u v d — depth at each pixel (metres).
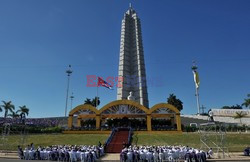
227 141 45.97
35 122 84.19
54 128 61.72
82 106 64.50
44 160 31.34
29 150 32.97
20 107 90.38
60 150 31.75
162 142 46.44
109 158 33.16
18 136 51.94
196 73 103.31
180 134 53.09
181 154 32.00
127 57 95.31
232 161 29.16
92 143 46.69
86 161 30.36
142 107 62.44
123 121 65.69
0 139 48.09
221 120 93.38
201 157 28.73
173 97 108.12
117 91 90.56
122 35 98.75
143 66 94.56
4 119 82.81
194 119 97.44
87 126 64.88
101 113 63.94
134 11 106.88
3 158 33.03
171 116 62.47
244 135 50.00
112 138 48.84
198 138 48.12
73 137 51.28
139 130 59.38
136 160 29.83
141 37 100.25
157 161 30.81
